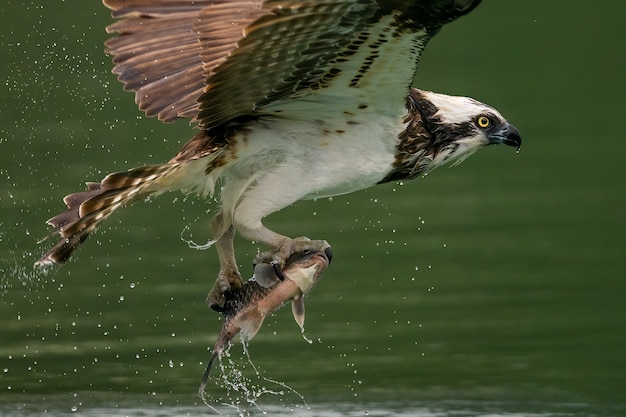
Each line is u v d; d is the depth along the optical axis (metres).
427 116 10.46
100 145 20.92
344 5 8.29
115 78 22.78
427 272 16.89
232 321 9.53
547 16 31.27
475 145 10.73
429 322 15.08
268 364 13.70
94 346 14.11
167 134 21.50
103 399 12.55
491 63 27.64
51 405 12.31
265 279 9.55
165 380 13.13
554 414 12.13
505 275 16.84
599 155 22.09
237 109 9.43
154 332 14.55
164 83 10.35
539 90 25.84
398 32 8.62
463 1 8.36
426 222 18.86
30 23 23.50
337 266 17.08
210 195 9.93
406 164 10.26
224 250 10.23
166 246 17.59
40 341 14.24
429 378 13.25
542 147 22.67
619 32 29.81
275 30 8.40
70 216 9.58
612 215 19.22
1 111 21.97
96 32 23.20
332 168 9.94
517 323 14.99
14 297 15.67
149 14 10.50
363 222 18.75
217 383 13.09
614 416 12.13
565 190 20.39
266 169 9.93
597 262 17.30
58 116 22.09
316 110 9.71
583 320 15.12
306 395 12.73
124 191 9.40
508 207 19.64
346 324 15.02
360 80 9.28
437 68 27.17
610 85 26.31
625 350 14.09
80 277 16.34
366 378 13.27
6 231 17.09
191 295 15.72
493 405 12.45
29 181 19.12
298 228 18.42
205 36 9.34
